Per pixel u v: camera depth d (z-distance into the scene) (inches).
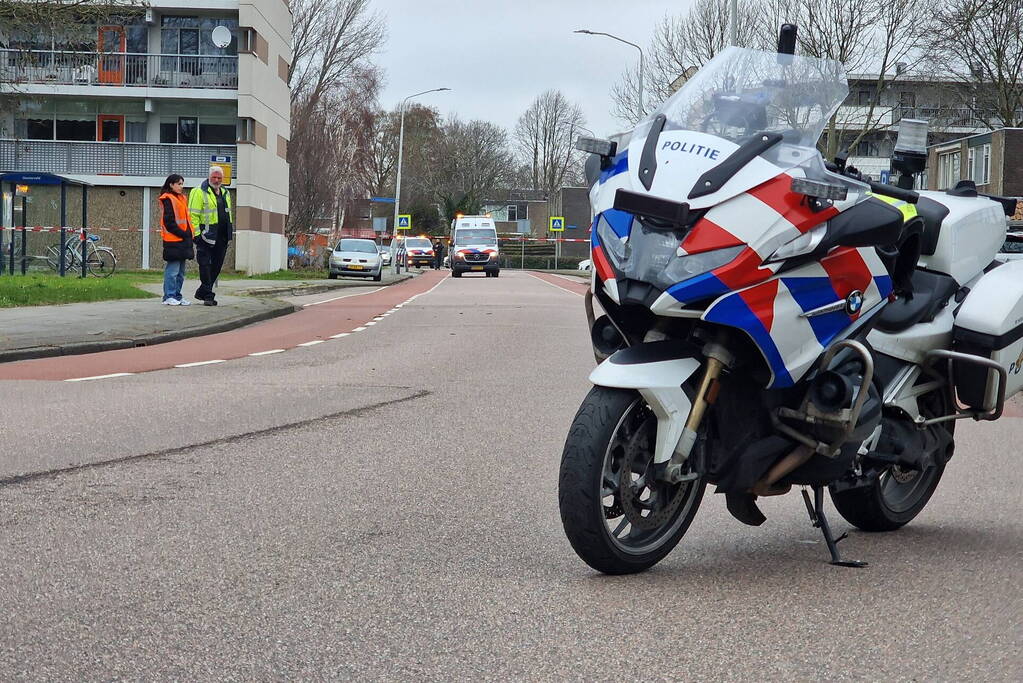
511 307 1027.9
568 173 4992.6
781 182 181.6
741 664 154.4
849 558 213.0
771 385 188.2
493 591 187.0
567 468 188.9
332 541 217.3
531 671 150.9
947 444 233.6
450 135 4726.9
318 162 2333.9
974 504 262.2
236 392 421.7
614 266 184.2
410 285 1723.7
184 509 241.1
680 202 178.5
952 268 228.8
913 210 215.2
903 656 158.2
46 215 1881.2
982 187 2687.0
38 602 178.1
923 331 219.8
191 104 1936.5
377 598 182.4
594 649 159.6
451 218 4384.8
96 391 415.8
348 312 933.8
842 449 198.5
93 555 204.8
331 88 2571.4
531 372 503.8
